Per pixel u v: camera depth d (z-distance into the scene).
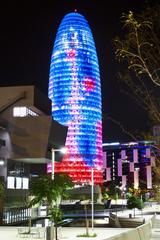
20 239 43.12
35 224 95.00
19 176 99.19
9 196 89.69
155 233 40.53
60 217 38.44
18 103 99.06
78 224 73.25
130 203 108.88
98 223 75.62
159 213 113.81
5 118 96.12
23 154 93.62
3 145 94.19
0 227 62.84
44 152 93.06
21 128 95.00
